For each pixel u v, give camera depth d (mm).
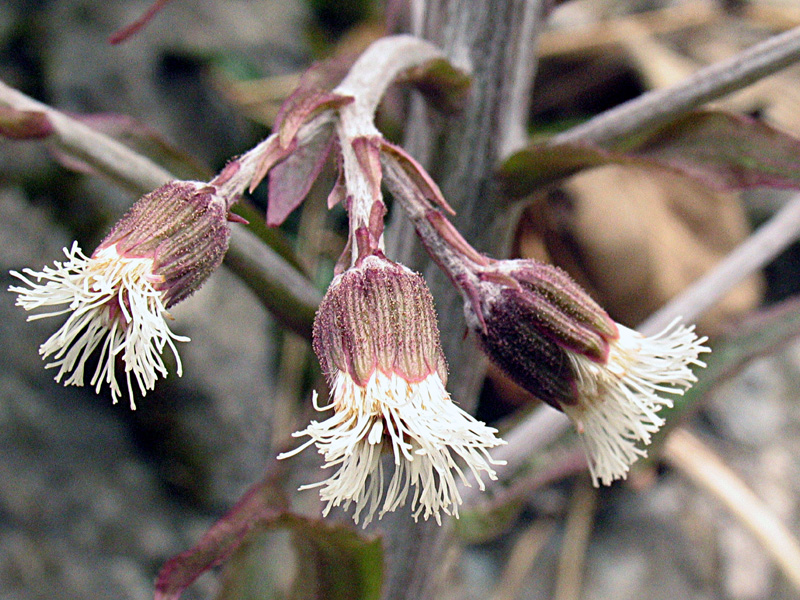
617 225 208
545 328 86
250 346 202
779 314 137
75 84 204
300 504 113
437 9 102
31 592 171
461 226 105
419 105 105
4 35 203
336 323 78
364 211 79
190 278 80
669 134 98
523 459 127
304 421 119
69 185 189
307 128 82
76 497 181
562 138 100
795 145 95
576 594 207
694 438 195
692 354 88
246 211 107
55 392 183
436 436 75
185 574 94
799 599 202
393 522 117
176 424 192
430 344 78
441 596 207
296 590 108
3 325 178
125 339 78
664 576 207
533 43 106
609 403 88
